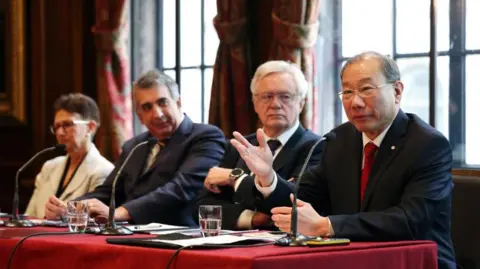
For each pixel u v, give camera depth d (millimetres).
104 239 4449
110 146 9023
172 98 6945
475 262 5238
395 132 4789
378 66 4723
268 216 5598
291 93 6020
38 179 8031
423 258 4164
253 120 8070
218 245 3834
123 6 9023
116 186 7180
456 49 7129
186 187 6652
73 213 5055
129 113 9164
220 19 8055
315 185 5199
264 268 3467
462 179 5402
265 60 8109
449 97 7160
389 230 4336
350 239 4324
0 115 9820
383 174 4715
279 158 5988
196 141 6922
